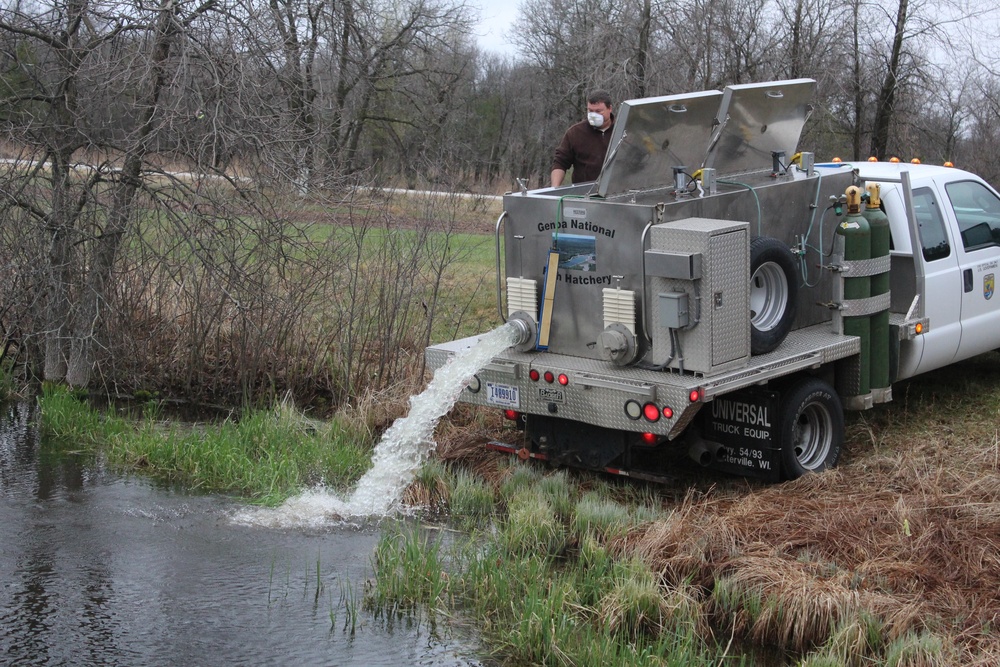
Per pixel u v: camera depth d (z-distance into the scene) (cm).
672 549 601
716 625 550
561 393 684
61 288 930
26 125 923
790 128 806
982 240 882
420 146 2509
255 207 906
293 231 1077
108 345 981
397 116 2803
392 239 1012
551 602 541
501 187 2434
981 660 477
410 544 609
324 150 982
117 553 631
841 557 586
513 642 527
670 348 655
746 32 2128
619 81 2148
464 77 3114
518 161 3275
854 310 745
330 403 964
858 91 2078
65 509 704
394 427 726
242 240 922
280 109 936
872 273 744
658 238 647
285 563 621
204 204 910
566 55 2834
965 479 684
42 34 940
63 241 940
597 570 585
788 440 688
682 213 671
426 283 1075
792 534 609
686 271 624
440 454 797
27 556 624
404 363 977
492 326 1128
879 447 771
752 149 787
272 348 973
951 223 851
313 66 1119
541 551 630
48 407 894
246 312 920
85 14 934
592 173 838
